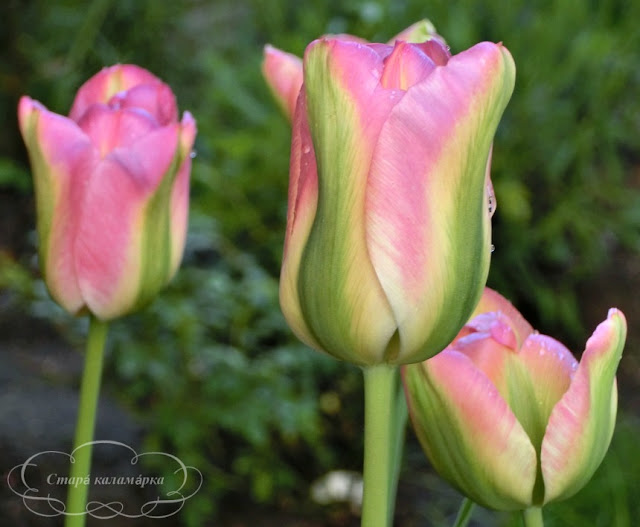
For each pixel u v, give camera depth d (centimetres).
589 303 234
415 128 62
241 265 186
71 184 73
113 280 74
